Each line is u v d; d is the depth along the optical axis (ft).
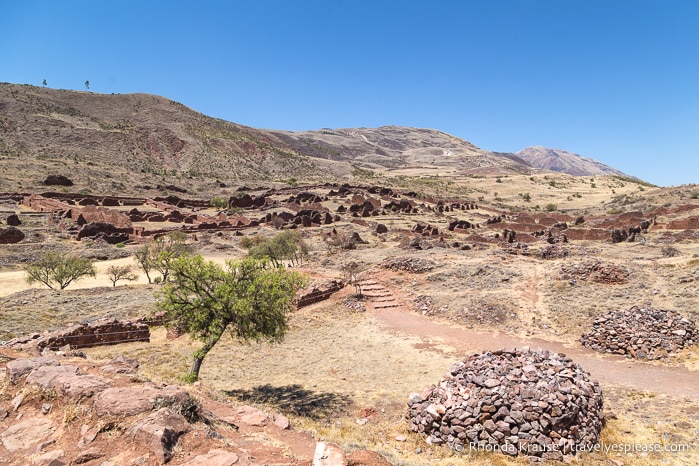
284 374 70.08
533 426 40.04
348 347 85.76
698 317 77.10
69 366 32.37
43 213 274.57
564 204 442.09
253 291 59.16
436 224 296.51
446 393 46.62
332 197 419.95
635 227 209.87
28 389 28.76
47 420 26.07
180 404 27.07
